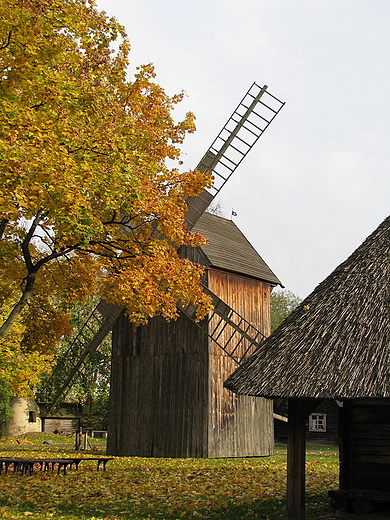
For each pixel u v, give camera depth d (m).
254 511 12.99
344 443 12.66
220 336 28.00
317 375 10.97
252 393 11.33
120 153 15.03
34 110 13.95
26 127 13.09
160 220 18.12
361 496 11.99
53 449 32.12
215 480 17.52
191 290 18.72
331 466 21.59
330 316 12.23
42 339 19.42
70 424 52.41
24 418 49.31
